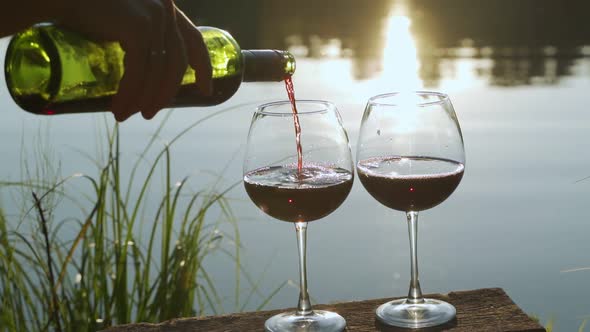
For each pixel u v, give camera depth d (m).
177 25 1.33
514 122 7.37
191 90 1.80
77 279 3.21
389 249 4.73
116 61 1.59
